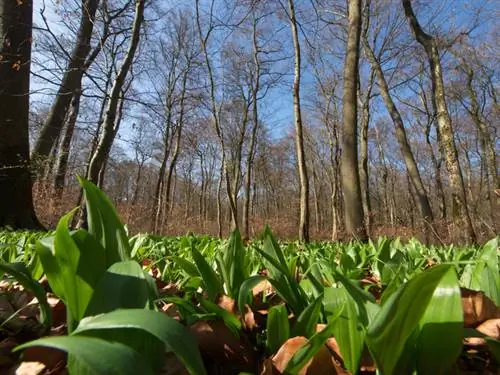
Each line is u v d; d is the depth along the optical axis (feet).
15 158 22.94
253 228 86.58
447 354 2.12
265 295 4.38
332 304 2.82
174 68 68.33
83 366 1.61
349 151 24.88
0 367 2.88
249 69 74.90
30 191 23.76
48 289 4.83
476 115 69.77
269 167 136.87
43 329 3.34
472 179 100.12
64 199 40.06
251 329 3.34
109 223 3.23
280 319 2.69
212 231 87.61
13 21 22.97
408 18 33.50
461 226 28.30
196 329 2.88
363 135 57.26
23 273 3.04
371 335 1.90
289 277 3.44
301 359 2.08
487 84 70.49
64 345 1.45
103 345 1.53
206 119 85.92
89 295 2.77
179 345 1.71
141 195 126.41
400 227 43.34
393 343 1.97
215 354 2.82
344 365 2.58
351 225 23.90
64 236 2.79
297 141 29.04
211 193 150.10
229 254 4.00
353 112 25.32
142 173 132.98
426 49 32.76
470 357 2.88
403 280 4.57
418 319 1.94
